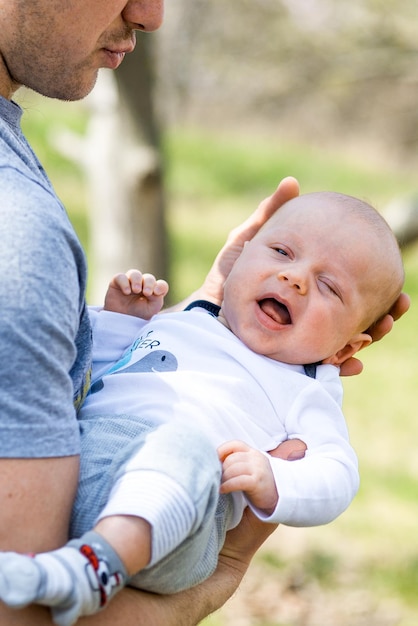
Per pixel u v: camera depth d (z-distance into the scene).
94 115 6.84
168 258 6.93
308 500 2.46
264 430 2.68
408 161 23.48
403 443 9.84
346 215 2.99
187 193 19.59
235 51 10.42
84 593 1.89
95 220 6.89
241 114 24.30
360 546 7.59
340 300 2.90
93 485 2.17
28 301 1.94
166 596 2.30
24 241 1.96
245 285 2.89
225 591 2.61
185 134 23.08
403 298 3.14
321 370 2.94
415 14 9.90
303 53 10.19
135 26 2.42
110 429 2.35
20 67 2.33
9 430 1.92
